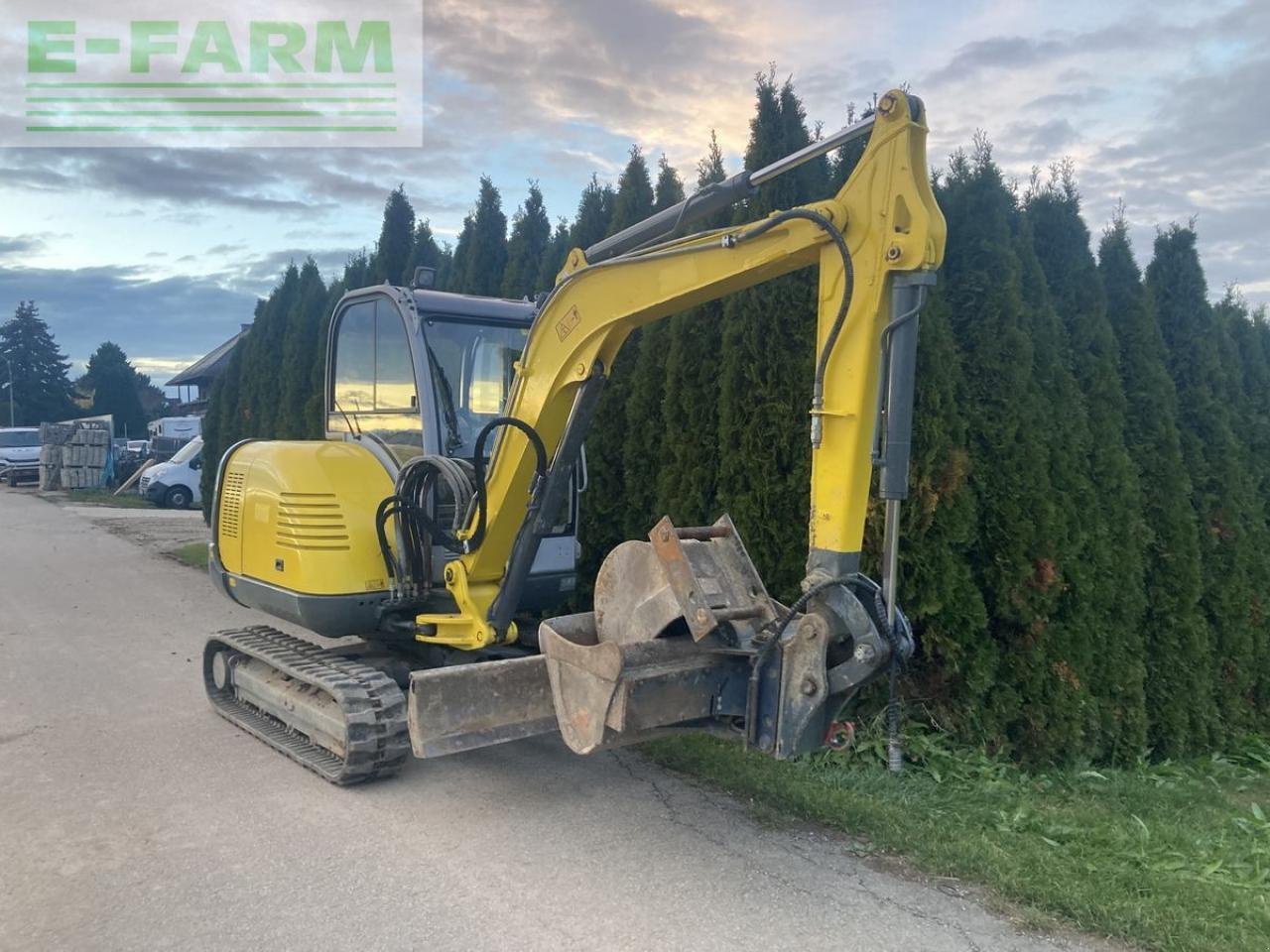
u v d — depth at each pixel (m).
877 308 3.52
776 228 3.80
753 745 3.75
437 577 5.44
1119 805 5.37
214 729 5.90
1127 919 3.57
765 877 3.99
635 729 3.74
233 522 6.18
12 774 5.09
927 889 3.90
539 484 4.97
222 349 40.19
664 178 8.02
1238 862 4.36
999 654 5.86
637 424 7.45
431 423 5.47
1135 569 6.59
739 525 6.25
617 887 3.89
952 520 5.61
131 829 4.41
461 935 3.50
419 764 5.35
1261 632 7.87
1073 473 6.21
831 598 3.60
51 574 11.98
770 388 6.12
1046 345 6.32
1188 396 7.84
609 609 4.39
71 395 79.25
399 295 5.66
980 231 6.05
